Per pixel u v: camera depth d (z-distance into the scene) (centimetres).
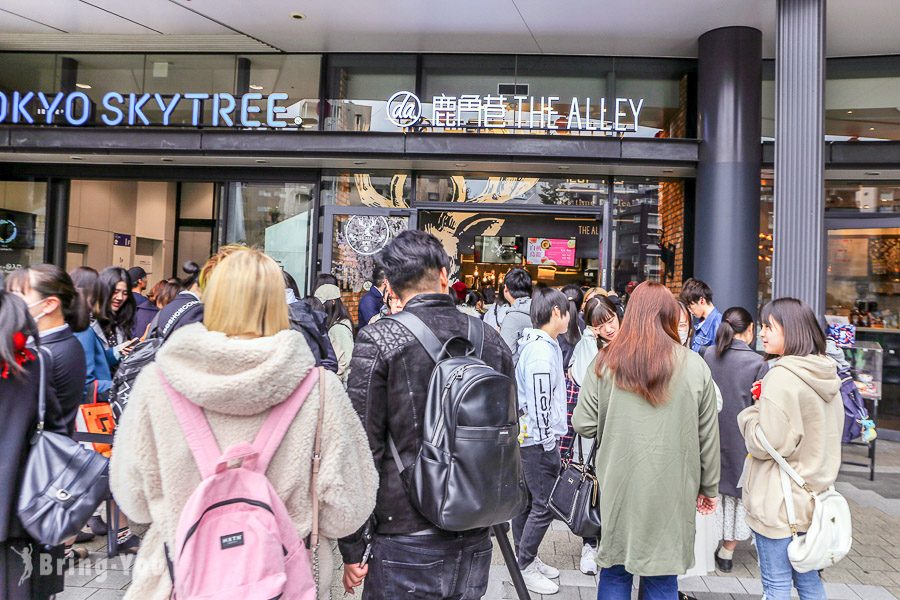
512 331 500
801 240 559
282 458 150
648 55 810
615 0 666
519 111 811
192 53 846
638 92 816
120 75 853
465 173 848
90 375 406
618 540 252
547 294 353
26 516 214
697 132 769
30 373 224
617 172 816
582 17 709
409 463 196
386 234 850
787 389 256
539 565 371
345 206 854
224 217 871
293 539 143
